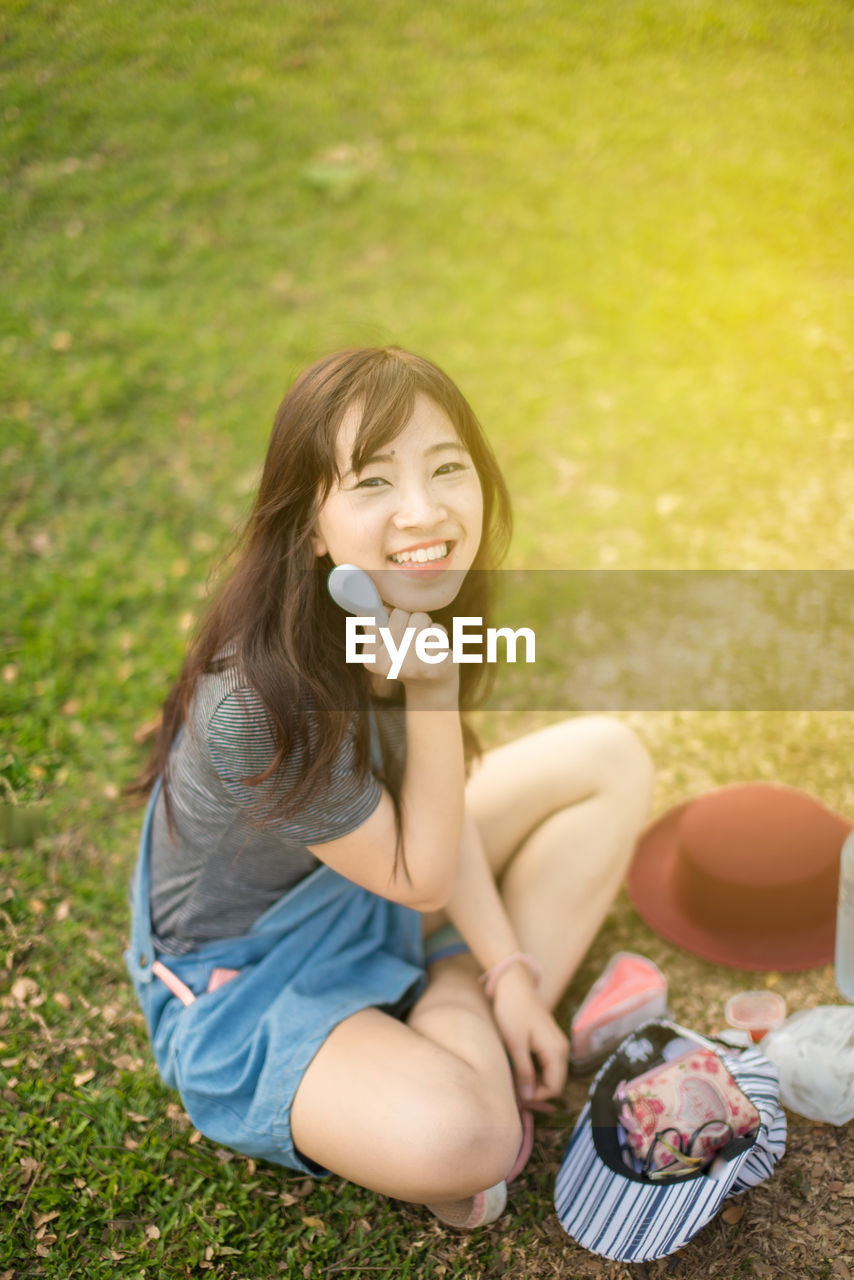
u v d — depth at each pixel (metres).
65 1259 1.84
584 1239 1.74
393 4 5.90
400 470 1.54
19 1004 2.28
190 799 1.75
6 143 5.10
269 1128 1.74
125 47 5.59
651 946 2.35
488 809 2.19
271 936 1.88
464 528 1.60
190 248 4.70
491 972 1.96
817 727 2.87
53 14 5.73
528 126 5.25
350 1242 1.86
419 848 1.72
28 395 3.99
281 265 4.62
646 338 4.25
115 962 2.38
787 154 4.99
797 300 4.35
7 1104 2.09
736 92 5.32
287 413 1.60
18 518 3.55
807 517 3.54
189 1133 2.04
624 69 5.51
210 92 5.41
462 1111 1.63
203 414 3.95
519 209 4.86
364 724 1.69
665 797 2.72
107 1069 2.17
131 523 3.56
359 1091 1.67
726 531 3.53
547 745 2.25
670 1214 1.66
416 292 4.50
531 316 4.37
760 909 2.21
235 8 5.84
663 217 4.76
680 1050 1.85
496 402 4.03
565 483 3.75
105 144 5.15
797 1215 1.80
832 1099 1.87
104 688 3.02
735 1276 1.74
